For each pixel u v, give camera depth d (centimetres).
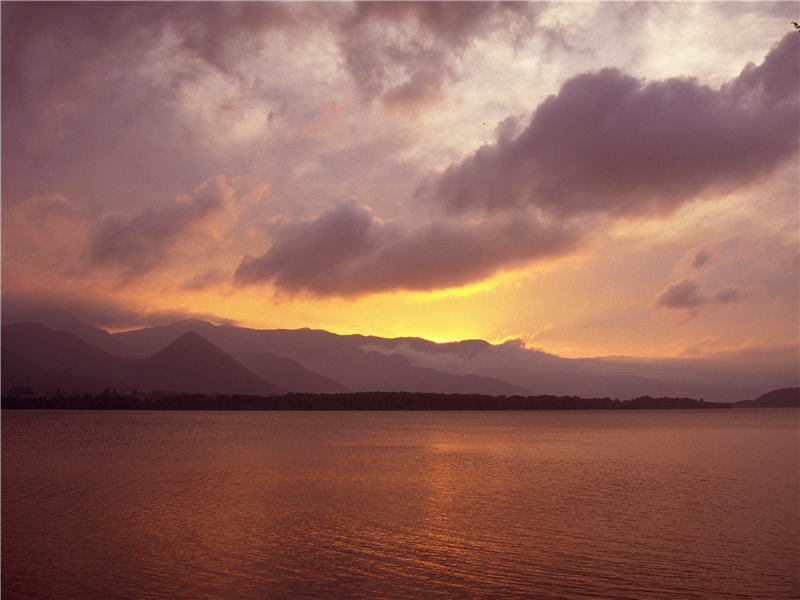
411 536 2948
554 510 3653
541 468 6084
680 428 16025
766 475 5512
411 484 4781
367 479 5084
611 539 2925
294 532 3012
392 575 2345
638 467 6231
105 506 3697
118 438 10194
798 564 2520
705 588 2219
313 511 3566
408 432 13275
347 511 3575
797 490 4525
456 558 2575
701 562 2533
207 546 2733
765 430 14812
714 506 3809
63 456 6969
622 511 3644
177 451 7738
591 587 2231
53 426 14488
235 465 6131
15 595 2108
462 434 12606
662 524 3272
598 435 12462
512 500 4016
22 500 3912
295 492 4309
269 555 2595
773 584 2275
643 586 2250
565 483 4900
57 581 2250
